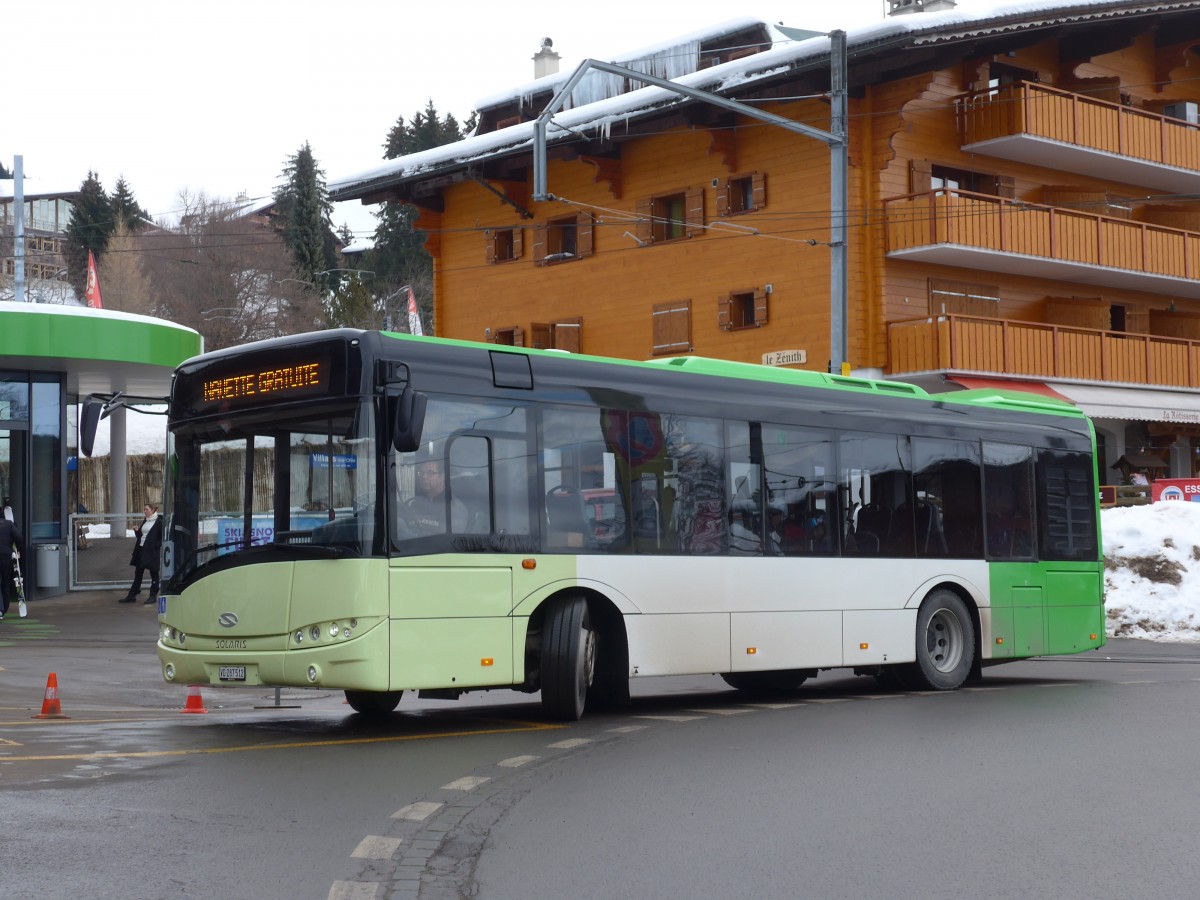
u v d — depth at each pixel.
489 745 11.48
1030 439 17.97
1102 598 18.64
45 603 27.88
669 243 37.38
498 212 42.50
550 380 13.19
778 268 34.69
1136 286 39.16
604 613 13.64
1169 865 7.25
